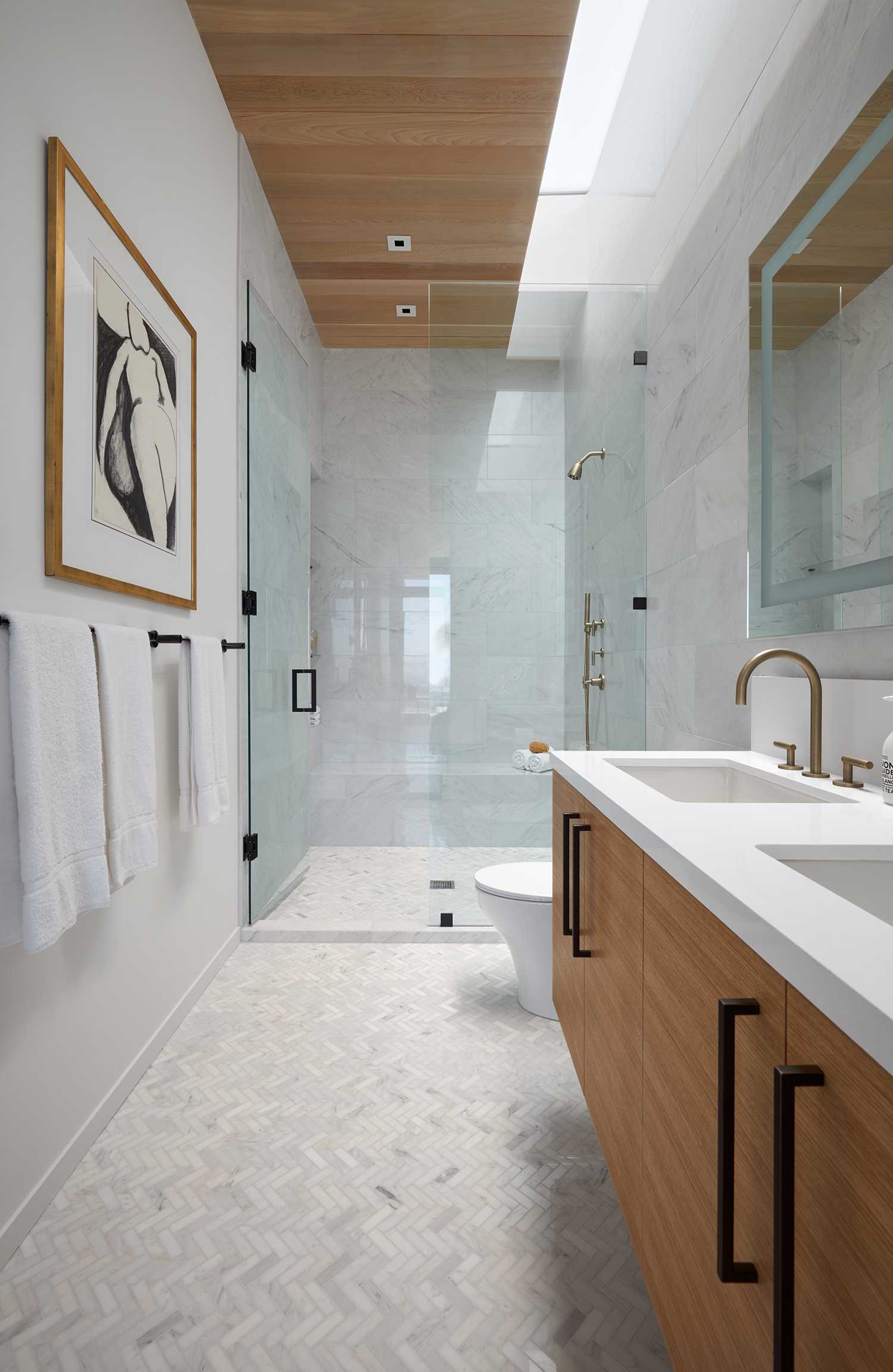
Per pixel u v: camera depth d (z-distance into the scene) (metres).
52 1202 1.50
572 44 3.06
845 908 0.61
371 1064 2.01
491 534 3.04
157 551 2.04
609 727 2.99
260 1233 1.41
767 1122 0.59
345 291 4.10
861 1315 0.44
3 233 1.32
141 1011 1.96
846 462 1.43
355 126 2.86
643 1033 0.96
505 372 3.02
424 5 2.33
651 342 2.84
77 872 1.42
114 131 1.79
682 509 2.47
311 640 4.82
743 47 1.93
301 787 3.76
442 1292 1.28
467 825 3.05
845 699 1.44
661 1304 0.87
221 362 2.71
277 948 2.88
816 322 1.53
